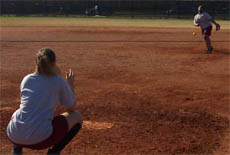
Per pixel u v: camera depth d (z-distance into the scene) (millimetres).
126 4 46906
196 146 5418
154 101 7941
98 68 11695
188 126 6344
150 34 22922
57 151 3682
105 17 42938
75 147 5340
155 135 5871
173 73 11023
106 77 10391
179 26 29609
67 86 3643
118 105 7598
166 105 7645
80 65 12180
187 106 7598
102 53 14844
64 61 12922
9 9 47188
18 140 3461
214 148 5355
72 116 3707
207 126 6352
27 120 3424
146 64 12461
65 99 3650
